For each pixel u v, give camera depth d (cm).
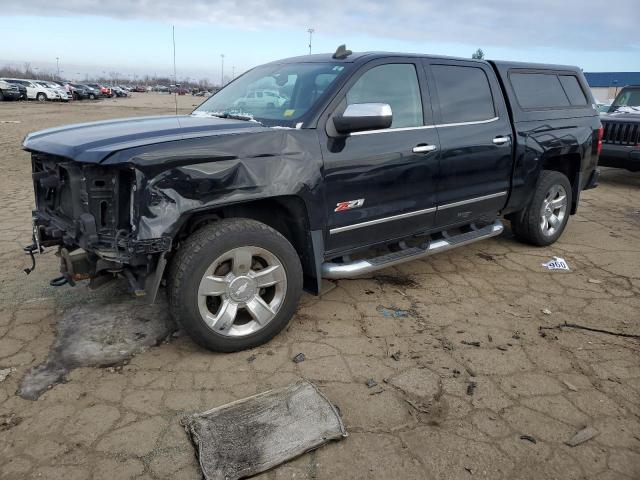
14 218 626
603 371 321
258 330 330
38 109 2980
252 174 305
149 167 273
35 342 337
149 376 303
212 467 231
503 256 533
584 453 250
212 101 439
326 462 239
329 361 323
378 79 381
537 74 522
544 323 384
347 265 375
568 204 566
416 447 250
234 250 308
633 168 891
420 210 410
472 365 324
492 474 235
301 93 369
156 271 290
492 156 457
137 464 236
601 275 486
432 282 458
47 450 244
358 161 357
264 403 275
